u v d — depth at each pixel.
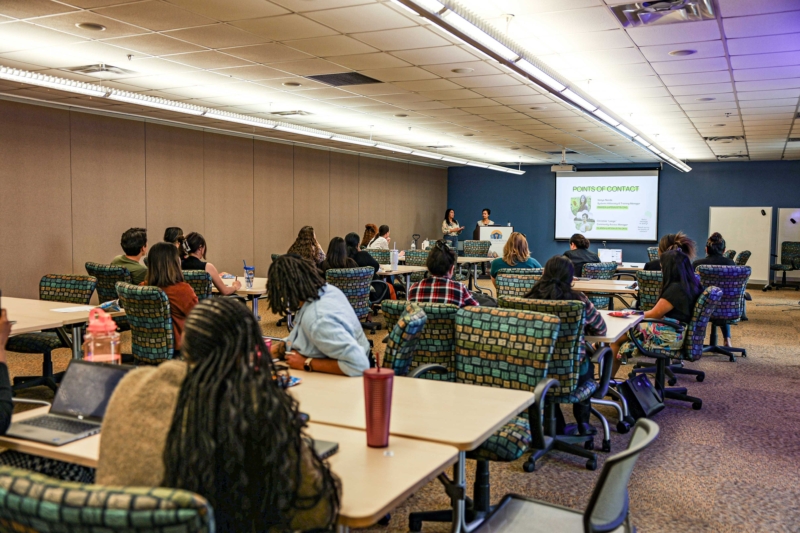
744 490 3.46
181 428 1.43
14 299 5.39
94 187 9.34
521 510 2.11
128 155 9.83
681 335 4.89
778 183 15.55
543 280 3.88
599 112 8.05
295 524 1.47
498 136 11.94
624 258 16.89
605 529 1.81
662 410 4.95
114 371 2.13
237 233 11.91
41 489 1.20
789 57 6.07
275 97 8.39
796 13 4.79
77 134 9.08
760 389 5.64
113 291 6.08
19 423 2.06
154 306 4.12
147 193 10.16
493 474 3.66
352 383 2.59
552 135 11.70
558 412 4.12
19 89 7.68
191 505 1.13
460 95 8.06
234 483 1.45
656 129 11.00
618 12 4.86
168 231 7.63
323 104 8.89
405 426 2.05
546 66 5.86
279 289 2.76
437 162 17.25
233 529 1.47
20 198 8.42
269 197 12.61
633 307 9.79
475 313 3.04
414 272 9.43
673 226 16.47
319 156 13.85
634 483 3.56
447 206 18.86
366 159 15.36
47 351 4.92
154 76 7.18
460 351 3.05
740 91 7.71
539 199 17.70
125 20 5.07
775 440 4.29
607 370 3.96
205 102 8.84
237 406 1.42
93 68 6.79
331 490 1.46
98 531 1.16
